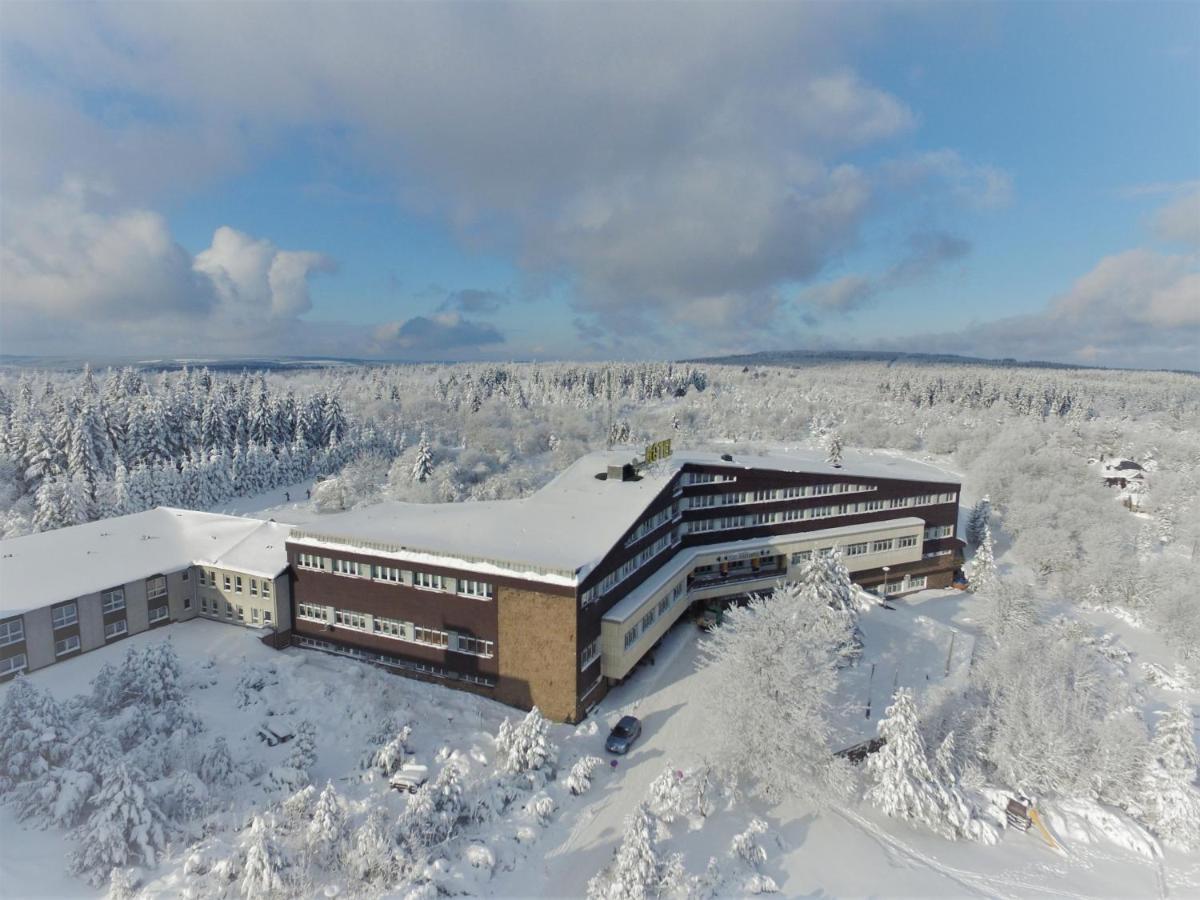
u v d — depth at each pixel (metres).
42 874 25.23
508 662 41.78
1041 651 44.72
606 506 51.72
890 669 50.56
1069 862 32.56
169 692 35.41
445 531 47.34
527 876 28.28
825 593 52.34
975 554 81.75
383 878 26.08
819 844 31.91
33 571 46.34
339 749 36.03
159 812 27.16
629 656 44.53
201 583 51.38
